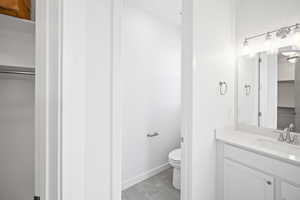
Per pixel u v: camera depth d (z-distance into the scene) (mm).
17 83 1086
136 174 2615
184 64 1743
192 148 1687
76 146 706
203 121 1779
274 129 1822
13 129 1088
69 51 666
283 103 1750
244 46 2043
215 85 1915
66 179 659
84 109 754
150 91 2822
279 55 1768
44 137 648
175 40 3268
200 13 1738
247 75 2045
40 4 653
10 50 923
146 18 2709
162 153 3070
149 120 2816
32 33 978
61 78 638
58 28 632
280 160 1354
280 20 1739
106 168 905
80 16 719
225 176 1807
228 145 1781
